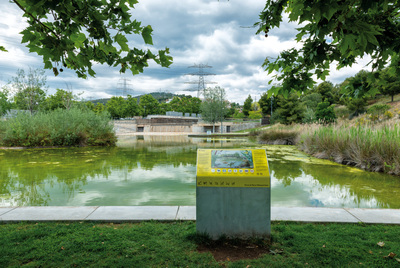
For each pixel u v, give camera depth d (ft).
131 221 11.38
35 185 19.77
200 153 10.14
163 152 42.73
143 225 10.89
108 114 59.88
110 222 11.39
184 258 8.18
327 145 35.29
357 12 7.30
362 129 33.14
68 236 9.72
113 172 25.04
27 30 6.60
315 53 7.73
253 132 95.76
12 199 16.06
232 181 9.12
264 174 9.09
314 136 40.96
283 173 24.75
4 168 27.09
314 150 38.42
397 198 16.28
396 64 8.07
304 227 10.62
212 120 133.69
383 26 7.15
